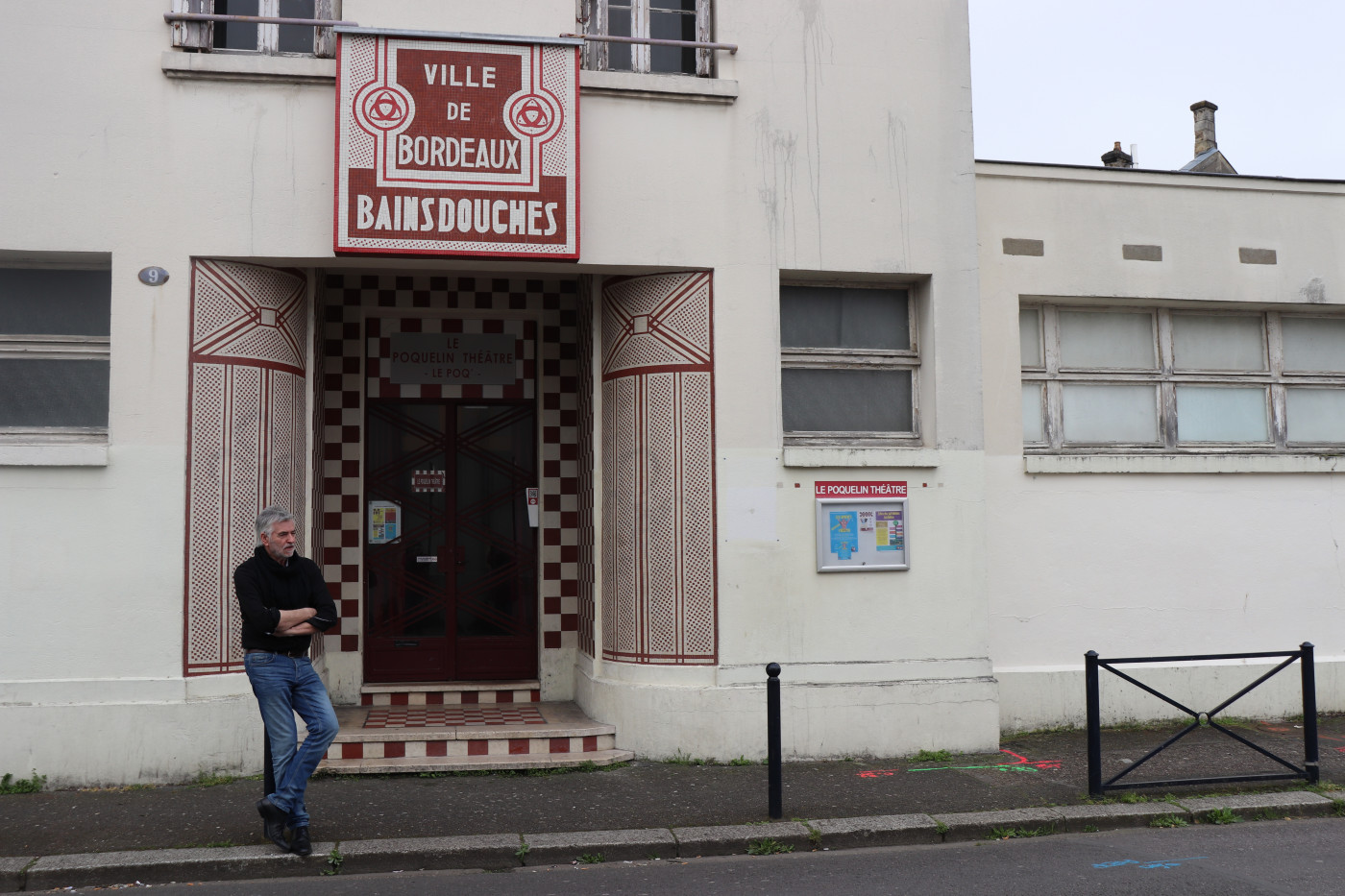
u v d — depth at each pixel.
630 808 6.47
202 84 7.30
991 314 8.89
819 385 8.27
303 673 5.70
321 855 5.58
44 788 6.84
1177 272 9.25
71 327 7.36
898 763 7.65
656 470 7.84
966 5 8.44
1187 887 5.21
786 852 5.93
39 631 6.98
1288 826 6.42
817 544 7.85
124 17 7.26
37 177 7.12
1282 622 9.16
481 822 6.15
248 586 5.54
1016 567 8.76
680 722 7.61
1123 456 8.98
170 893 5.26
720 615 7.71
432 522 9.18
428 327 9.19
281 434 7.60
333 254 7.33
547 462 9.20
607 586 8.12
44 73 7.17
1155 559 8.99
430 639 9.10
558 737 7.57
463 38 7.44
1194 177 9.32
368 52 7.32
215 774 7.04
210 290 7.29
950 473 8.12
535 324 9.34
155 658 7.06
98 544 7.07
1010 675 8.61
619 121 7.79
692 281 7.85
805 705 7.73
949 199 8.27
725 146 7.94
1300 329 9.77
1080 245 9.09
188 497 7.17
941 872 5.52
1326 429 9.72
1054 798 6.70
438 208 7.34
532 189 7.47
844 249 8.06
